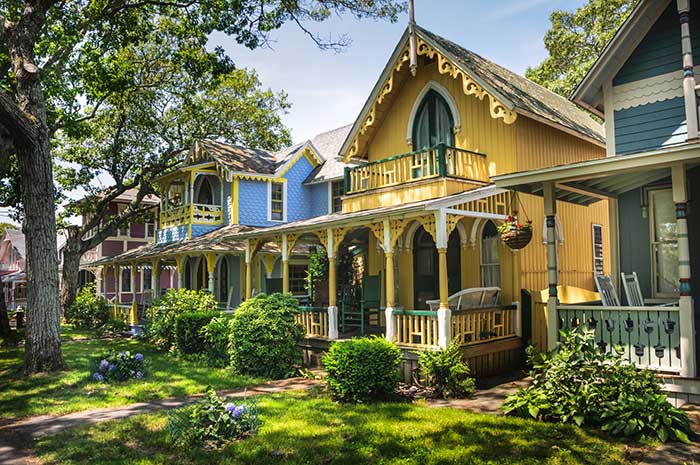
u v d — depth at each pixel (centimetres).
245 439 680
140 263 2592
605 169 815
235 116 2864
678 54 1001
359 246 1598
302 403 868
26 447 692
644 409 646
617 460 562
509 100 1151
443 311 980
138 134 2705
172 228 2403
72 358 1411
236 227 2170
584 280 1379
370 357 873
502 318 1126
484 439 646
